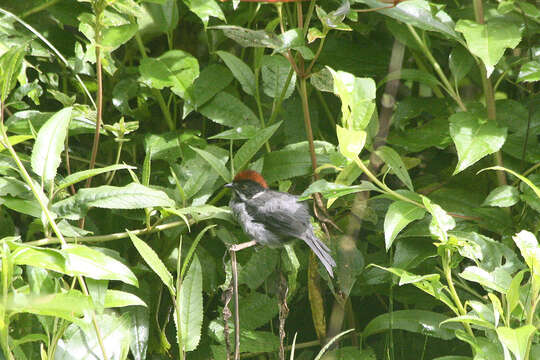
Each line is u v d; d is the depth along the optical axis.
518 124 8.20
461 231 7.31
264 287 8.81
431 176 9.24
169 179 8.22
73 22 8.28
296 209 7.70
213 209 7.15
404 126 8.91
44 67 8.66
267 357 8.90
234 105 8.44
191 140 8.37
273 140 9.19
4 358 5.75
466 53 8.00
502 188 7.39
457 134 7.10
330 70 6.51
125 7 6.83
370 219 7.67
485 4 8.10
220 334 8.15
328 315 9.36
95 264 5.17
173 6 8.44
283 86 8.38
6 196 6.62
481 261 7.04
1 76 6.01
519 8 7.83
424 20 7.28
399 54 7.93
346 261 7.88
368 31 9.30
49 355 5.90
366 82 6.63
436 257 8.07
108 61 7.74
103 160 9.10
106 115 9.13
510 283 6.11
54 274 6.27
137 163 8.95
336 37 9.22
